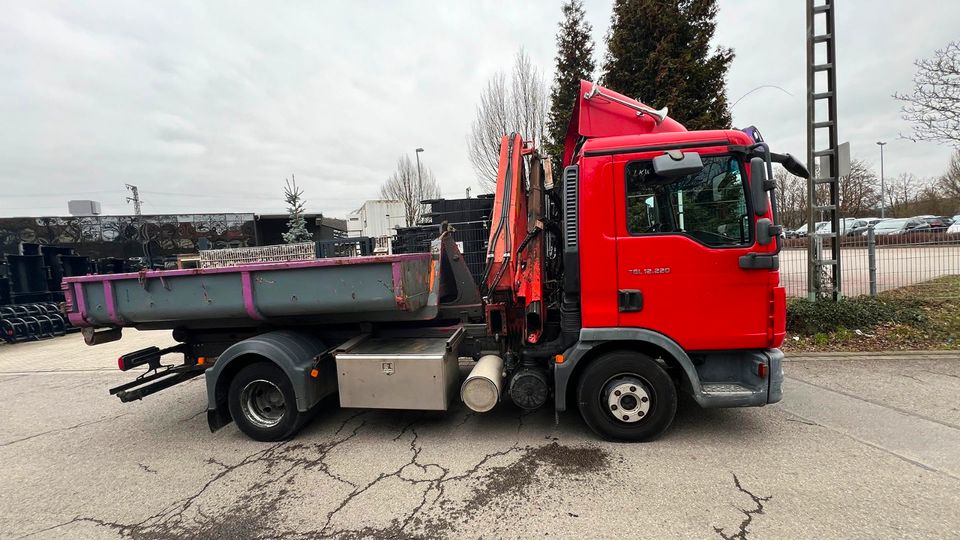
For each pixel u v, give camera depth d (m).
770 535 2.45
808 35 6.95
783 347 6.05
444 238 4.46
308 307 3.91
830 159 6.99
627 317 3.56
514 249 4.20
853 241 7.75
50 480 3.60
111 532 2.85
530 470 3.32
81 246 22.58
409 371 3.82
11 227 21.78
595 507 2.81
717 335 3.46
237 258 9.30
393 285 3.73
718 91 10.05
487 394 3.74
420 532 2.67
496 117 14.61
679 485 3.00
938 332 6.04
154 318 4.12
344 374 3.95
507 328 4.20
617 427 3.65
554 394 4.02
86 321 4.24
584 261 3.58
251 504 3.09
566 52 13.49
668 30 9.91
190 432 4.52
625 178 3.51
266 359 4.12
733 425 3.88
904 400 4.26
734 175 3.41
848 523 2.52
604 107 4.13
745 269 3.39
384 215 24.55
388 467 3.51
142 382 4.48
